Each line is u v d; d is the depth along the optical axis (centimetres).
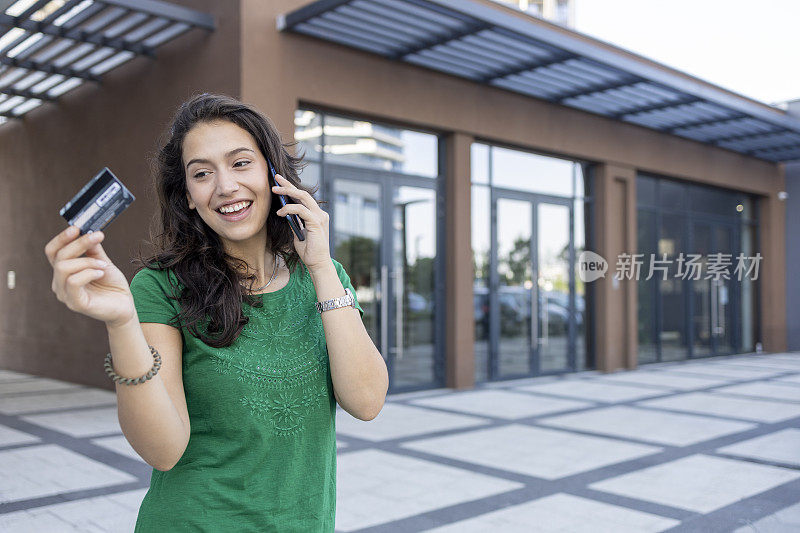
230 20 714
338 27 747
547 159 1082
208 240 129
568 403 813
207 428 121
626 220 1175
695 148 1307
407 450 562
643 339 1254
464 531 371
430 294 916
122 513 399
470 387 930
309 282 135
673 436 627
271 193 131
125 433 109
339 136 823
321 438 128
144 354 105
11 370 1087
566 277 1113
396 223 880
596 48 827
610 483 468
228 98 129
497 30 744
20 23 700
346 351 125
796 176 1566
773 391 926
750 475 492
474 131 930
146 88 812
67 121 943
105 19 732
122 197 97
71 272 92
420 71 867
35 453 548
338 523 382
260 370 122
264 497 121
